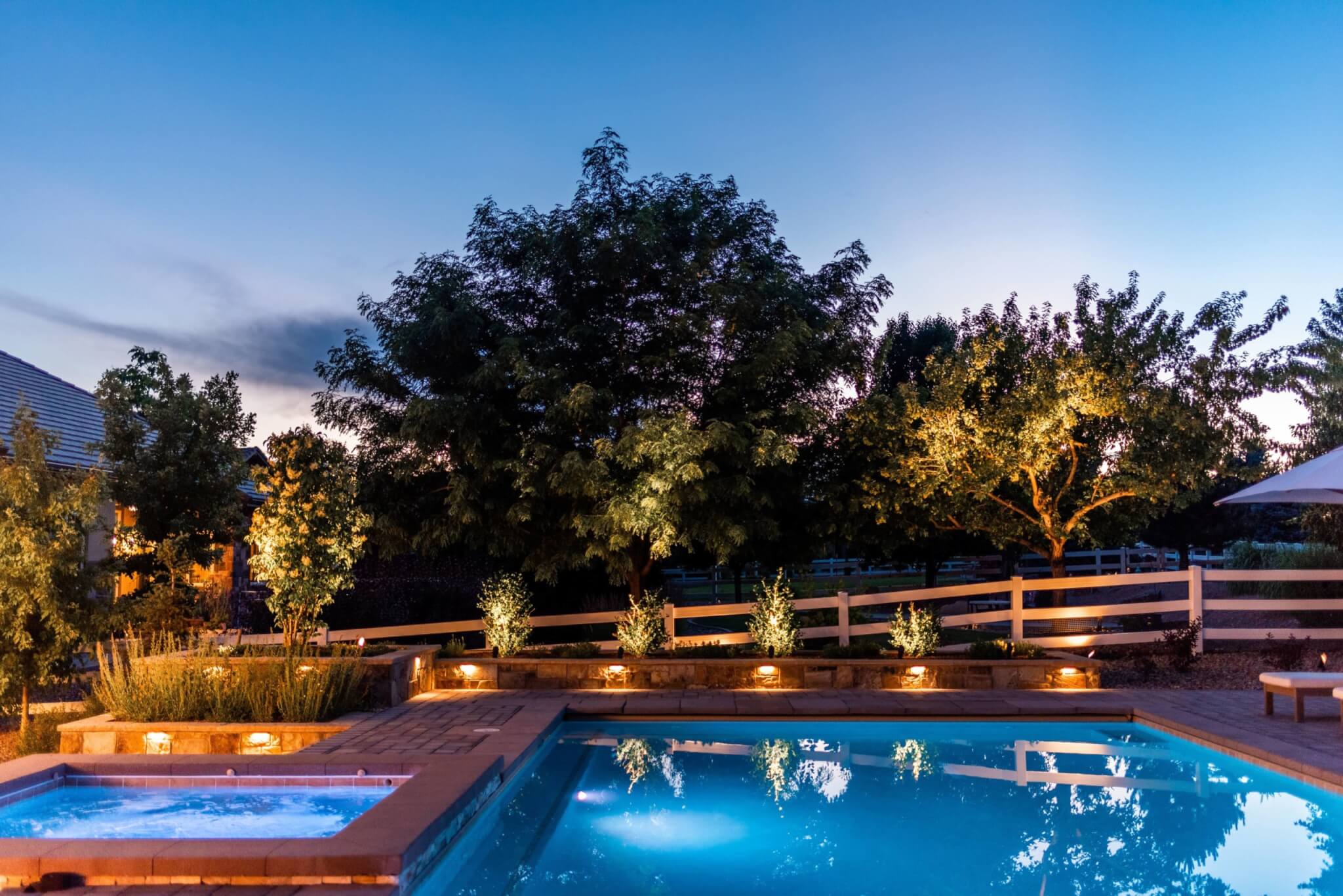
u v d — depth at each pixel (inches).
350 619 708.0
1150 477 529.7
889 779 328.8
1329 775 291.9
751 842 256.2
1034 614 552.7
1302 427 661.9
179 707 373.7
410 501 587.8
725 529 526.9
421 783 259.1
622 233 540.1
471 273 599.5
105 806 273.7
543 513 561.0
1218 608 540.1
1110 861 236.5
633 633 526.0
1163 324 557.3
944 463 537.6
